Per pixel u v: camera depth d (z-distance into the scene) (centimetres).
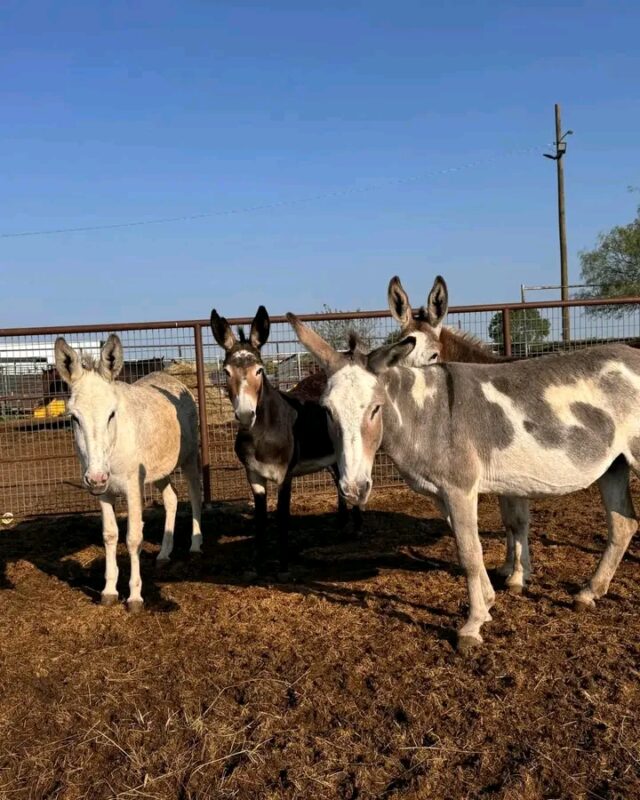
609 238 3322
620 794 300
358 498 388
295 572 641
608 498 499
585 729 350
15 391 1121
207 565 675
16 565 682
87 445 487
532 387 456
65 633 509
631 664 414
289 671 427
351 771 325
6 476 1117
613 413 457
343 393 393
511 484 456
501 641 453
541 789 307
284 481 630
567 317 1042
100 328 872
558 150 2820
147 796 316
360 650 454
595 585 504
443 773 320
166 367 1072
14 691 419
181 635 496
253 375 609
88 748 356
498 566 610
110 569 570
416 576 599
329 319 895
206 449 896
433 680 405
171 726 371
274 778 323
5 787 326
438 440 440
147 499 962
